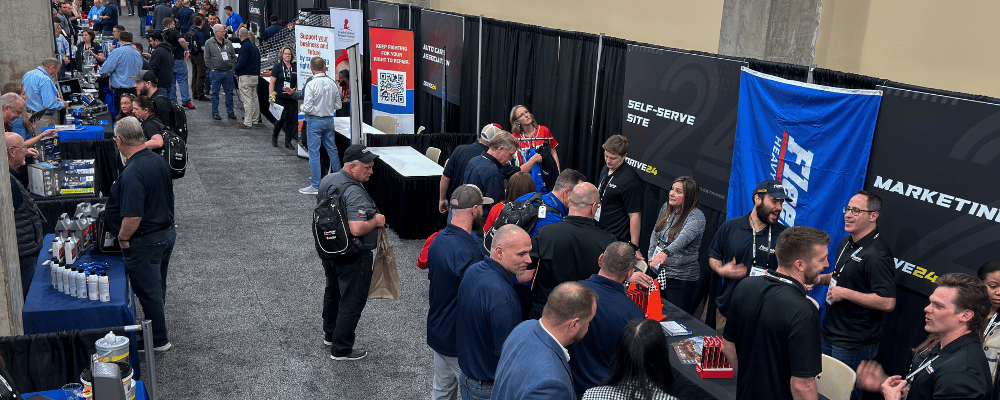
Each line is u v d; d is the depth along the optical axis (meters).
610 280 3.04
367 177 4.58
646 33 6.52
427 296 5.88
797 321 2.57
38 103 7.77
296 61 10.16
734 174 4.89
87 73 11.24
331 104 8.41
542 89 7.64
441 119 10.00
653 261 4.21
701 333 3.74
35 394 2.86
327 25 11.66
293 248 6.85
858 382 3.50
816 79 4.30
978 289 2.67
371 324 5.34
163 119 7.17
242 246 6.85
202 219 7.60
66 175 5.82
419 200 7.15
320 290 5.89
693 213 4.59
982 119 3.29
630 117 6.06
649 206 5.99
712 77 5.07
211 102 13.68
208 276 6.10
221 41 12.60
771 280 2.70
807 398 2.56
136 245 4.49
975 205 3.35
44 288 4.21
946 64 3.92
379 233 4.70
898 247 3.77
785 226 4.23
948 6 3.88
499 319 3.04
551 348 2.54
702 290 5.40
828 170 4.11
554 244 3.58
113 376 2.42
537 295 3.72
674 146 5.55
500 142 5.52
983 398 2.61
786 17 4.86
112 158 7.34
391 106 9.37
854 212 3.60
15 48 8.48
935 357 2.76
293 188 8.88
